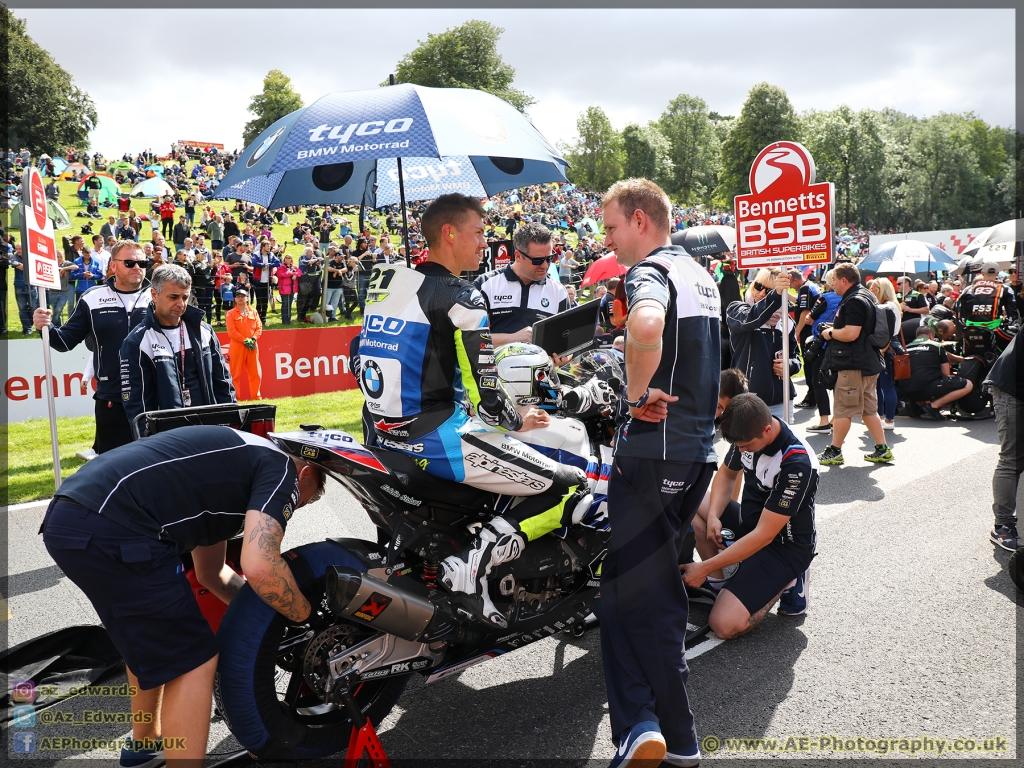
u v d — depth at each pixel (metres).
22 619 3.28
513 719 2.53
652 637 2.14
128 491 1.91
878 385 7.27
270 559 1.94
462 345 2.03
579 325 2.43
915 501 4.79
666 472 2.04
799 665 2.83
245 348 6.87
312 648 2.12
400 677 2.41
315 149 1.97
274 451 2.12
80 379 7.63
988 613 3.20
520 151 1.99
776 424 2.95
